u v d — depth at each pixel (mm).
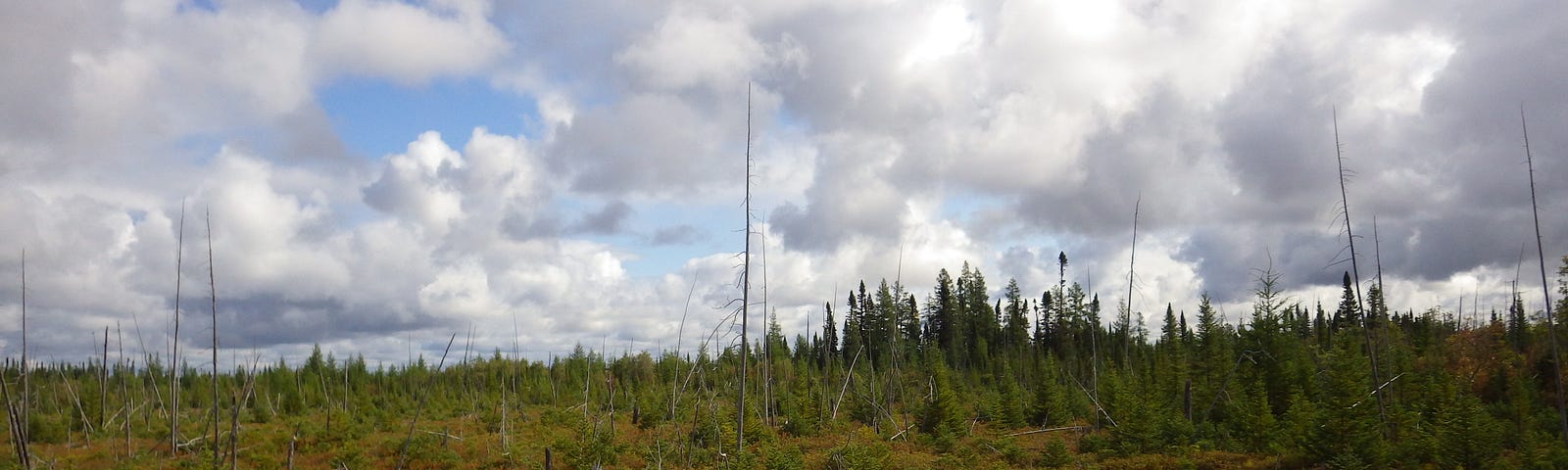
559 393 61969
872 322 77500
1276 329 40531
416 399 60531
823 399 45312
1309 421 28625
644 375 65562
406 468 31297
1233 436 33219
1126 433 32594
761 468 30797
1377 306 48188
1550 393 38375
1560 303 40625
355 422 40250
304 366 67375
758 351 47250
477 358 70375
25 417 34281
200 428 42906
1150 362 57719
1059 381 62938
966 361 81562
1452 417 27359
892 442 38562
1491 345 43531
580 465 30891
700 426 37219
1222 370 41062
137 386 55000
